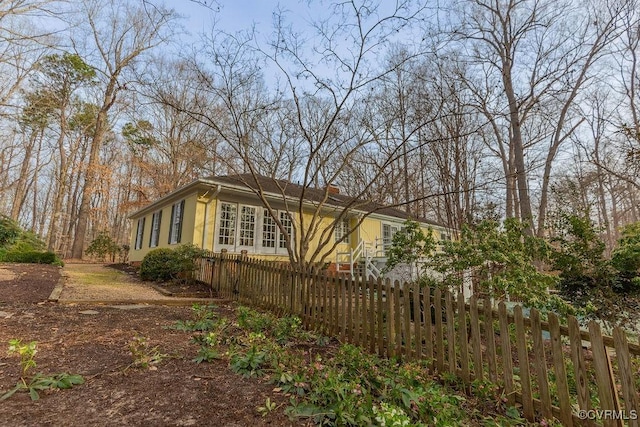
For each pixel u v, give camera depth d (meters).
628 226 6.48
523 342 2.76
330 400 2.38
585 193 12.23
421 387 2.75
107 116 22.03
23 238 13.02
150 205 14.05
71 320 4.39
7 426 1.88
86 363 2.91
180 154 17.41
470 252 4.61
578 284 5.51
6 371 2.61
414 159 9.31
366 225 15.45
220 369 2.97
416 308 3.52
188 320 4.77
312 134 7.47
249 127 7.31
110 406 2.20
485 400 2.87
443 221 9.06
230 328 4.41
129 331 4.01
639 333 4.77
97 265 15.09
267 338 4.02
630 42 11.81
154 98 6.80
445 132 8.70
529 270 4.38
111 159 26.86
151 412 2.16
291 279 5.40
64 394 2.32
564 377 2.49
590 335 2.39
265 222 12.08
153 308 5.62
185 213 11.23
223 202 11.23
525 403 2.70
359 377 2.83
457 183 8.27
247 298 6.47
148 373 2.78
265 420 2.16
